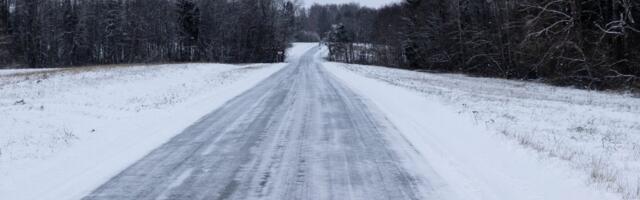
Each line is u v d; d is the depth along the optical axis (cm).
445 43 5897
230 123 1330
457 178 749
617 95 2570
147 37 9088
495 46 4691
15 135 1091
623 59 2950
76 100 1842
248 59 9625
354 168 816
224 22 9194
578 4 3164
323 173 785
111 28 9044
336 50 11975
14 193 707
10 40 7894
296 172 793
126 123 1338
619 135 1218
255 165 844
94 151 984
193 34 8619
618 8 3070
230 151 961
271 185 721
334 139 1074
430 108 1622
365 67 6100
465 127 1226
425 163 846
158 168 832
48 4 8706
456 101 1897
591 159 873
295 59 11231
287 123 1312
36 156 927
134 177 776
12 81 2864
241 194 679
